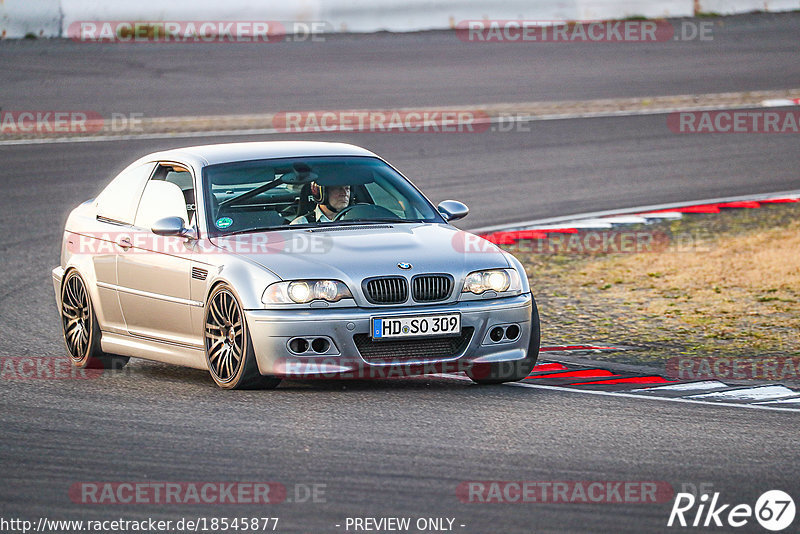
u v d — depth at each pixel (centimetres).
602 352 2889
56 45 8238
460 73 7819
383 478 1755
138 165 2823
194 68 7738
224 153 2698
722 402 2309
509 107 6906
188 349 2481
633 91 7381
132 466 1830
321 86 7312
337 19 9131
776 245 4150
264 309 2277
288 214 2544
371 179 2684
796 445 1955
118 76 7438
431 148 5897
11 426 2089
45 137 6012
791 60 8338
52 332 3148
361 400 2264
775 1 10262
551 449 1914
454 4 9388
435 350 2341
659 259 4025
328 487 1714
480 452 1892
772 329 3116
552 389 2416
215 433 2012
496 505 1636
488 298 2384
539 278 3822
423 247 2428
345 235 2464
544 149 5931
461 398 2300
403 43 8781
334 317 2264
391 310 2298
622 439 1983
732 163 5700
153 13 8656
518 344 2408
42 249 4150
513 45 8825
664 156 5831
